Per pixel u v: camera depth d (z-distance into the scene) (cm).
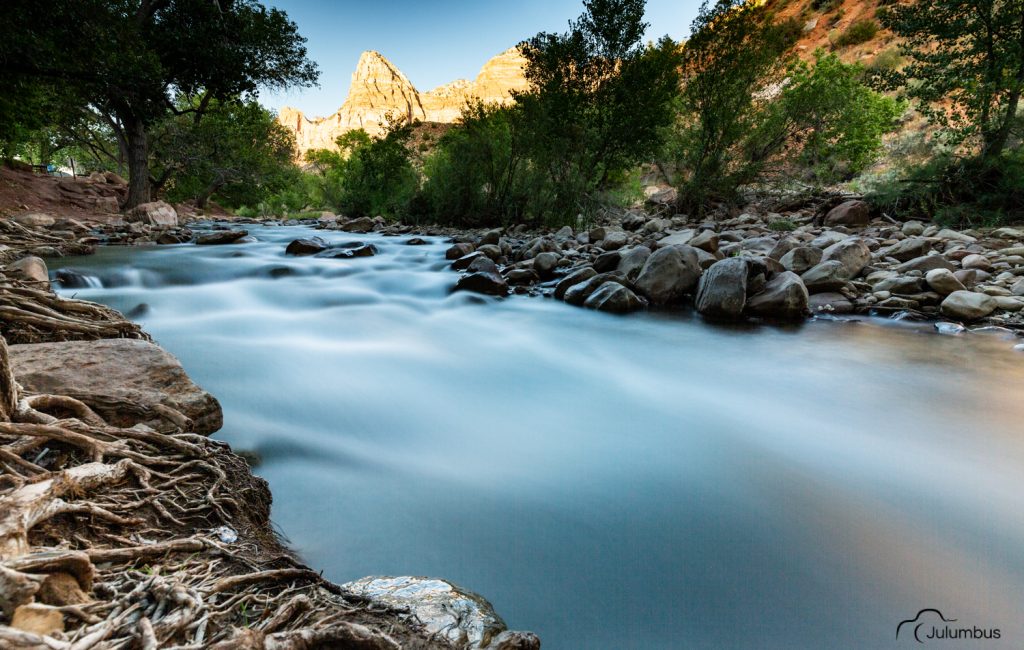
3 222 1155
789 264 904
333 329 677
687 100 1786
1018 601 235
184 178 3200
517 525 279
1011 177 1275
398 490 305
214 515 202
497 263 1152
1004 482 341
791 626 218
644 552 262
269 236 1667
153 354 299
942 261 838
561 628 213
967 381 531
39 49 1213
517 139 1761
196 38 1736
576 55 1634
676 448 384
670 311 829
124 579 147
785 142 1820
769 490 326
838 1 6116
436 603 185
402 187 2397
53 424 205
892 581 247
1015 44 1282
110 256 1014
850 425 430
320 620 149
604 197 1870
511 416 439
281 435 360
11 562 124
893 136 2816
